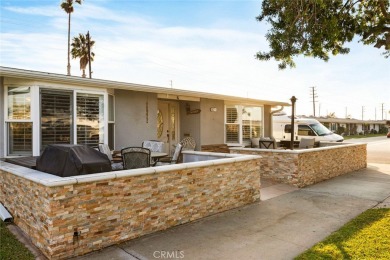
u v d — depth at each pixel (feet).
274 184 28.14
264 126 51.19
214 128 42.60
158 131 40.14
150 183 15.56
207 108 41.57
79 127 27.02
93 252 13.25
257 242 14.57
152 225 15.64
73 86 26.61
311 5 21.09
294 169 27.40
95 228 13.41
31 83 24.32
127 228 14.57
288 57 22.99
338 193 25.13
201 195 18.22
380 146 85.66
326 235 15.49
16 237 14.71
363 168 40.55
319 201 22.45
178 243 14.39
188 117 42.04
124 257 12.82
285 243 14.46
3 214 16.88
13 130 24.59
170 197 16.49
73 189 12.73
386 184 29.17
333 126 172.86
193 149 39.60
